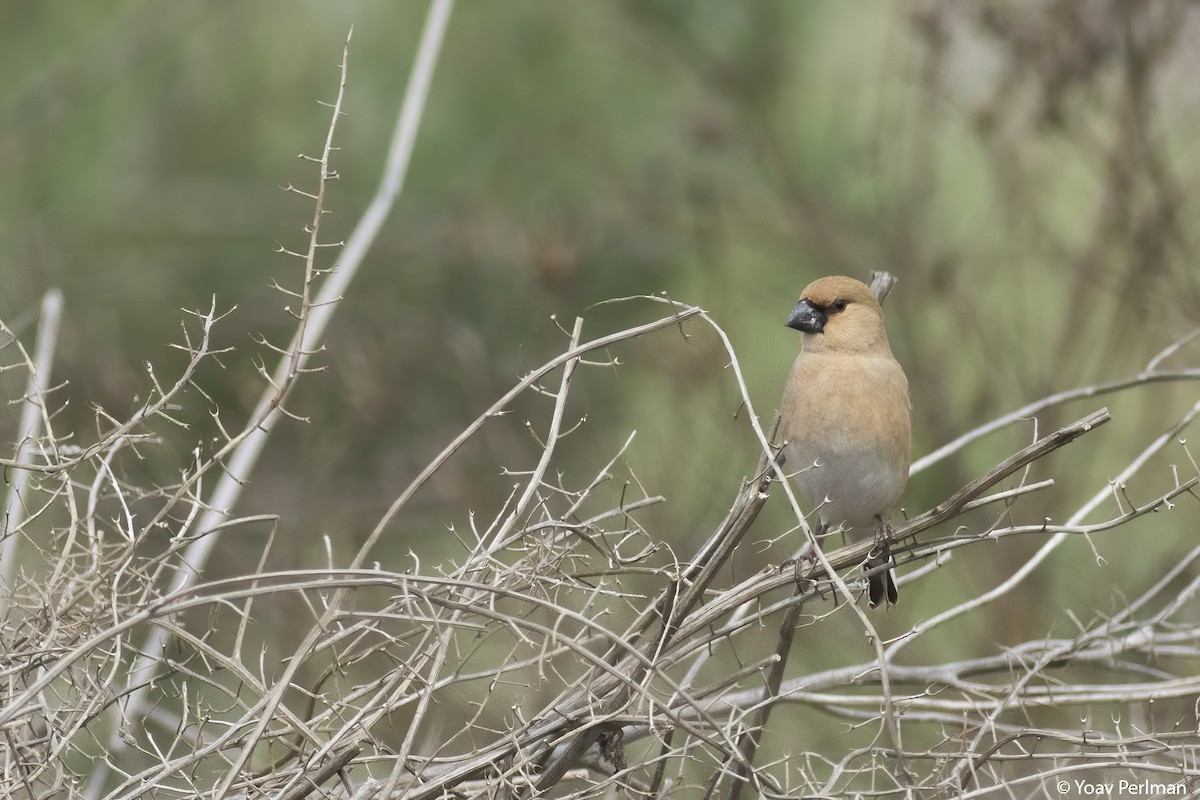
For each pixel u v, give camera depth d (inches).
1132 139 478.9
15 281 557.6
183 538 243.6
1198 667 396.2
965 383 561.0
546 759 268.2
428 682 233.1
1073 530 247.0
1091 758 284.2
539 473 244.8
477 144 639.1
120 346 574.2
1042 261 553.0
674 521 448.1
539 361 593.9
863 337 342.3
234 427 538.3
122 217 643.5
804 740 391.9
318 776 235.1
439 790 238.1
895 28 545.6
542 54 639.8
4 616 255.9
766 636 419.5
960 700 339.3
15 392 362.3
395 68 629.6
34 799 229.1
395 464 565.9
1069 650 292.8
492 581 248.2
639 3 622.8
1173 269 490.0
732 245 633.0
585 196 631.8
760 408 506.9
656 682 317.4
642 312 617.3
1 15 671.1
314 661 354.9
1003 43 485.1
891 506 347.3
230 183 650.8
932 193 541.3
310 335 362.6
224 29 658.2
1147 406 510.0
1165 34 468.8
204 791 234.5
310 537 532.1
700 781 335.9
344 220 645.3
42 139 655.1
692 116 615.5
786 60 626.8
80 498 343.0
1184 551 462.3
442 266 630.5
